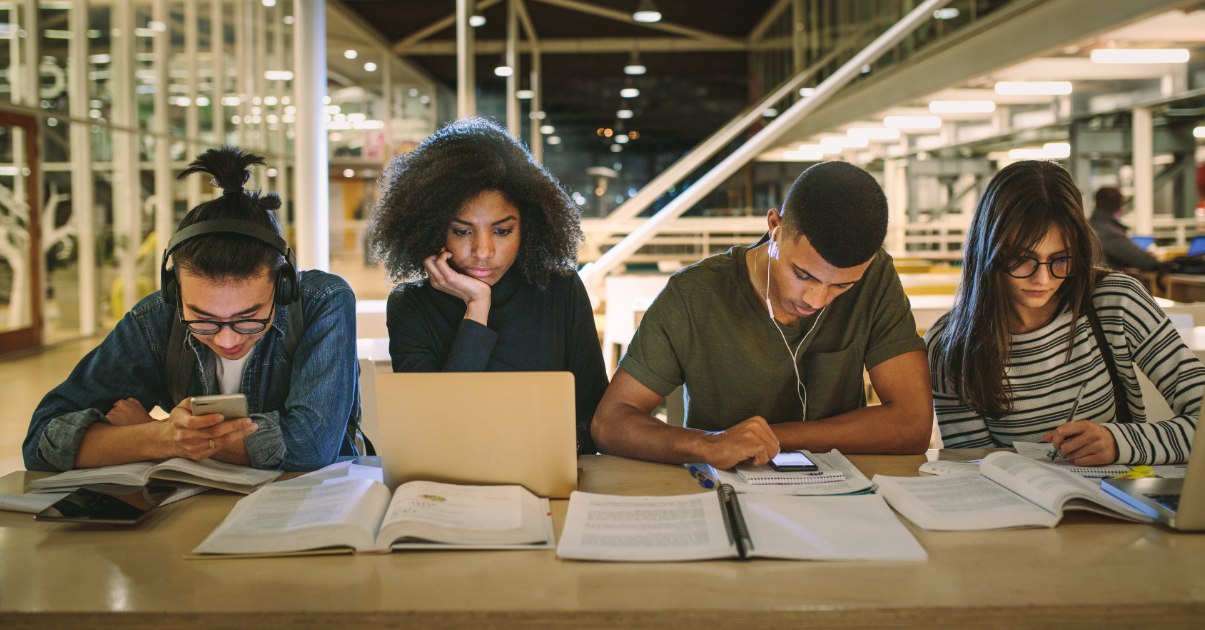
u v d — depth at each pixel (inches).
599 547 38.3
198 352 55.7
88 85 302.5
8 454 147.0
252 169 53.4
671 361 61.1
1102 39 190.7
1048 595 32.9
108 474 48.3
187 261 47.2
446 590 34.2
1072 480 45.3
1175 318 99.9
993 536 40.5
